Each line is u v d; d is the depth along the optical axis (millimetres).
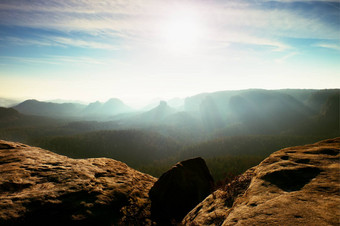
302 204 2922
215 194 6438
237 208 3529
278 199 3279
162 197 10188
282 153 6215
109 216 8078
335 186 3311
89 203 8078
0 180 7418
